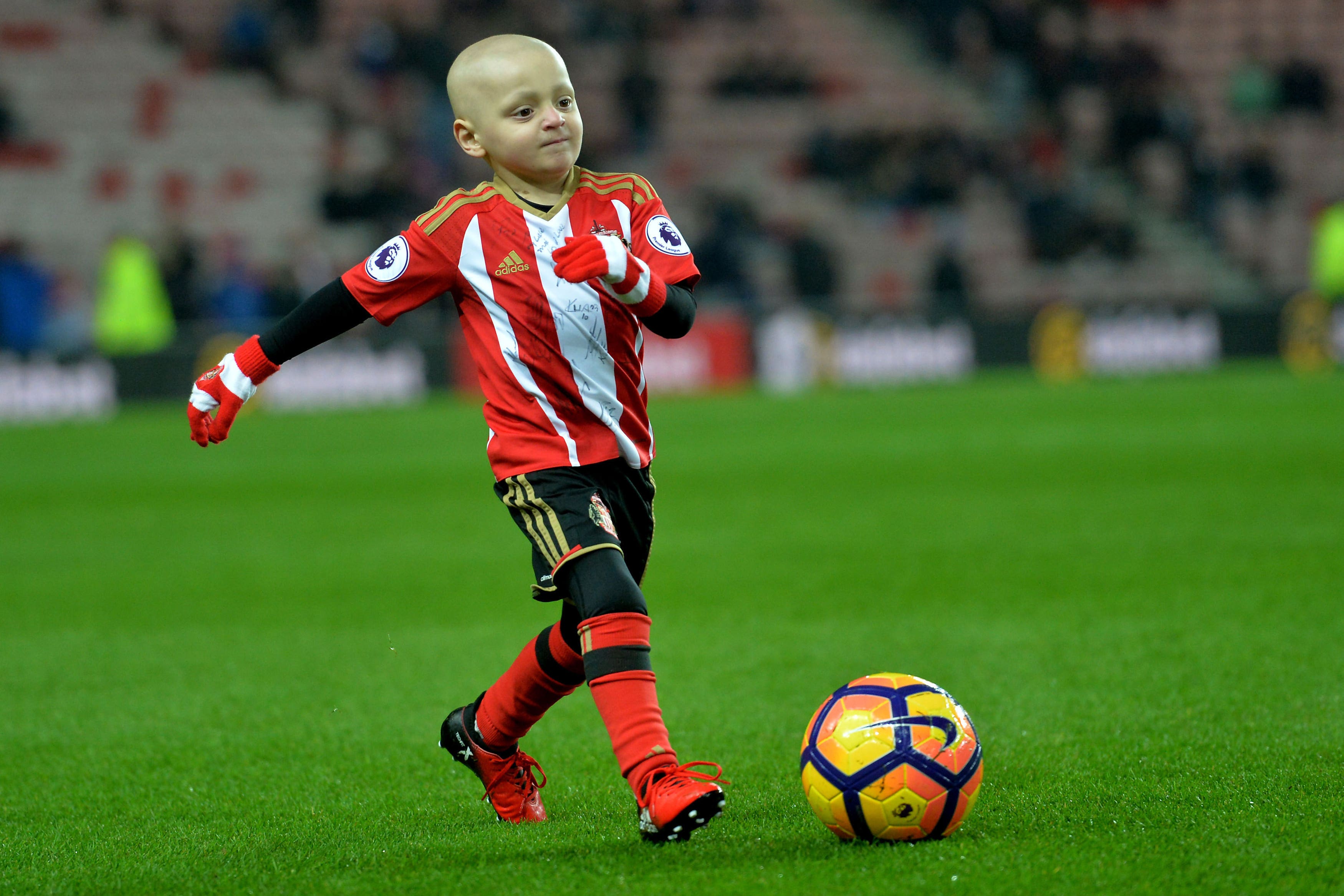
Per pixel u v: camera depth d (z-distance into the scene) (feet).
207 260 291.58
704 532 108.78
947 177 317.42
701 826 37.45
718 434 183.62
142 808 47.55
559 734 55.26
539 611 82.58
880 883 35.06
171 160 302.25
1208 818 40.24
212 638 77.41
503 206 40.52
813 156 319.68
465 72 39.93
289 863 39.75
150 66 310.24
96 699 64.69
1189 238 326.03
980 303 317.42
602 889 35.53
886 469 142.92
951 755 37.78
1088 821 40.29
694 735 54.60
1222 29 359.66
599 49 326.85
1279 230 332.80
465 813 45.29
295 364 242.78
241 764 52.90
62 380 237.86
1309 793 42.57
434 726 57.77
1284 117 350.23
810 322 263.49
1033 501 117.91
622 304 38.60
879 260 315.58
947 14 344.90
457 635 76.43
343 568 98.94
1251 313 271.28
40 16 309.42
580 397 40.52
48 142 298.97
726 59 339.77
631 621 38.73
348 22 319.06
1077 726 53.26
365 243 298.76
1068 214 316.19
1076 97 339.16
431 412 228.43
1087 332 269.85
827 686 62.08
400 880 37.24
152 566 102.01
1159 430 168.76
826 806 38.01
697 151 325.21
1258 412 186.19
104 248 292.61
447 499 132.36
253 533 116.06
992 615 75.51
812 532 106.63
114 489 146.61
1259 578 81.87
